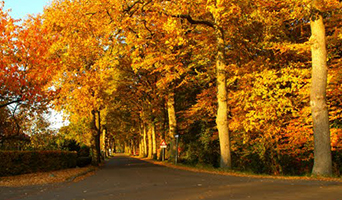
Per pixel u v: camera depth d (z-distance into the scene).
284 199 6.91
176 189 9.66
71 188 11.59
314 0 12.26
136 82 34.00
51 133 29.23
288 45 16.95
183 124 36.00
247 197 7.42
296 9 13.82
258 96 19.42
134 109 46.50
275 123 20.05
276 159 22.50
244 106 20.91
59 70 21.47
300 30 21.22
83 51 20.70
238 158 27.62
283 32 19.53
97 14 17.53
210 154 32.19
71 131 37.09
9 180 15.02
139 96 38.22
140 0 16.61
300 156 20.41
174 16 16.92
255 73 19.52
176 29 16.28
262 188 9.18
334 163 18.81
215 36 20.75
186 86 27.92
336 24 17.95
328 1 12.80
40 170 20.41
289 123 20.31
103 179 15.23
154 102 36.47
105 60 19.41
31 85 19.95
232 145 26.12
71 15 18.06
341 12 16.11
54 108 22.27
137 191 9.59
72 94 22.11
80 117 24.44
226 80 19.94
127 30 17.95
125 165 31.34
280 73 19.31
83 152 40.62
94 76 22.39
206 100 26.61
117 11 16.44
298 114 18.80
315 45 13.27
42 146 29.03
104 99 25.30
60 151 23.30
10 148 26.86
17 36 19.16
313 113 13.29
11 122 24.34
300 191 8.18
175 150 30.50
